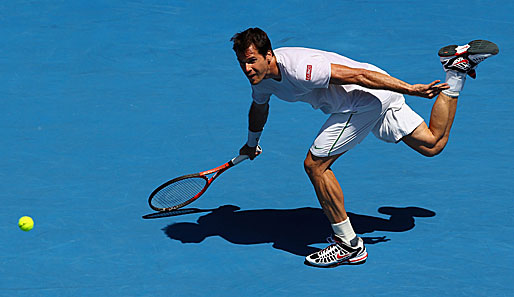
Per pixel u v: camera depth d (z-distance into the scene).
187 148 25.16
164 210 20.98
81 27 35.19
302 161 24.28
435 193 22.17
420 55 32.09
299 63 17.27
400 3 37.62
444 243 19.69
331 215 18.56
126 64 31.75
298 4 37.78
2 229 20.47
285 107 28.08
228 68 31.45
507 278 18.20
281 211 21.56
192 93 29.23
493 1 37.56
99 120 27.14
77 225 20.72
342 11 36.81
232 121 27.05
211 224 20.88
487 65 30.97
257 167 23.94
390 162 24.02
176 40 34.03
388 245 19.64
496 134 25.66
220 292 17.81
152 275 18.50
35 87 29.69
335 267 18.80
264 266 18.86
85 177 23.30
